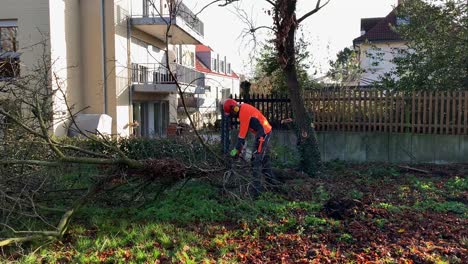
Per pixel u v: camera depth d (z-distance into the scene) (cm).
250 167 659
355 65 1596
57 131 1214
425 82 1136
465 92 938
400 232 483
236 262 410
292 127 1023
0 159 563
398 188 718
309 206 591
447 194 674
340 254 425
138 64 1695
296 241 464
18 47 1294
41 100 759
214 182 677
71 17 1415
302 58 1348
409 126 988
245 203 590
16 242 447
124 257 433
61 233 491
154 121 2008
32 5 1279
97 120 1313
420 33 1163
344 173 866
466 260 402
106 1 1480
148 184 616
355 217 536
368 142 1024
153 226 521
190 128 880
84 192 646
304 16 805
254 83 1454
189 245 460
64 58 1368
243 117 648
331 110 1048
